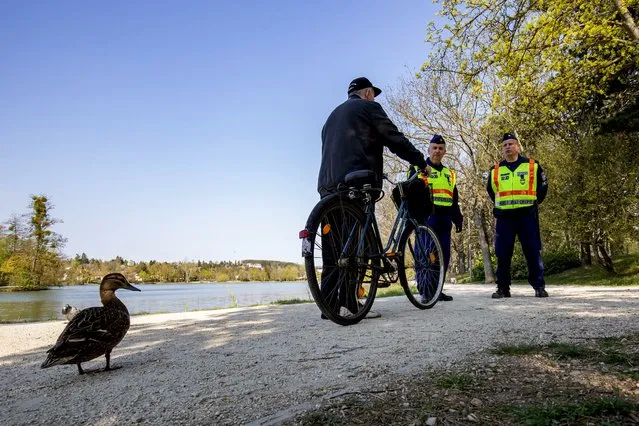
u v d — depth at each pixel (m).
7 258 52.75
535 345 2.58
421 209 5.12
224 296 27.67
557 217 14.41
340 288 4.09
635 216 13.21
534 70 11.93
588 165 13.52
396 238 4.84
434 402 1.75
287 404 1.88
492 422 1.54
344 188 4.27
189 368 2.69
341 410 1.72
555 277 16.98
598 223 13.59
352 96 4.82
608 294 6.03
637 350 2.34
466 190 21.50
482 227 21.36
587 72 11.91
